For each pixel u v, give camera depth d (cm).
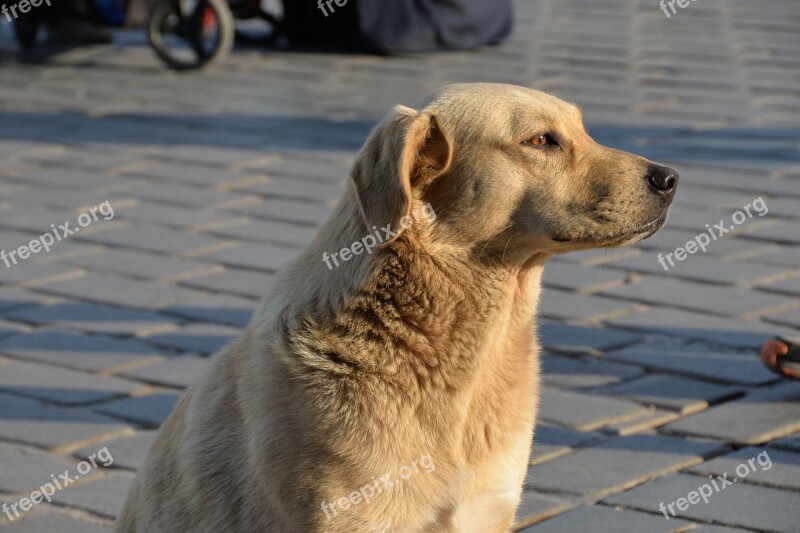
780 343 672
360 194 438
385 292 440
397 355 437
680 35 1752
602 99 1366
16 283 886
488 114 466
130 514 478
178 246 957
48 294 865
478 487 453
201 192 1091
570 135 478
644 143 1188
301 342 433
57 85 1508
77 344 776
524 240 468
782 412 657
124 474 609
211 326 802
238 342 466
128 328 800
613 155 483
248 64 1608
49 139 1273
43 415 675
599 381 704
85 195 1090
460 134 463
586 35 1766
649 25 1841
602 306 820
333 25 1661
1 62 1644
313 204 1052
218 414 451
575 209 471
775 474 587
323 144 1230
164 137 1273
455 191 460
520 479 468
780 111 1312
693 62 1563
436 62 1591
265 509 432
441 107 467
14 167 1179
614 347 752
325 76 1525
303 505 423
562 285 860
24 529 556
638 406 670
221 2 1541
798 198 1031
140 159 1198
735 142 1194
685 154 1155
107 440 646
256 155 1199
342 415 424
